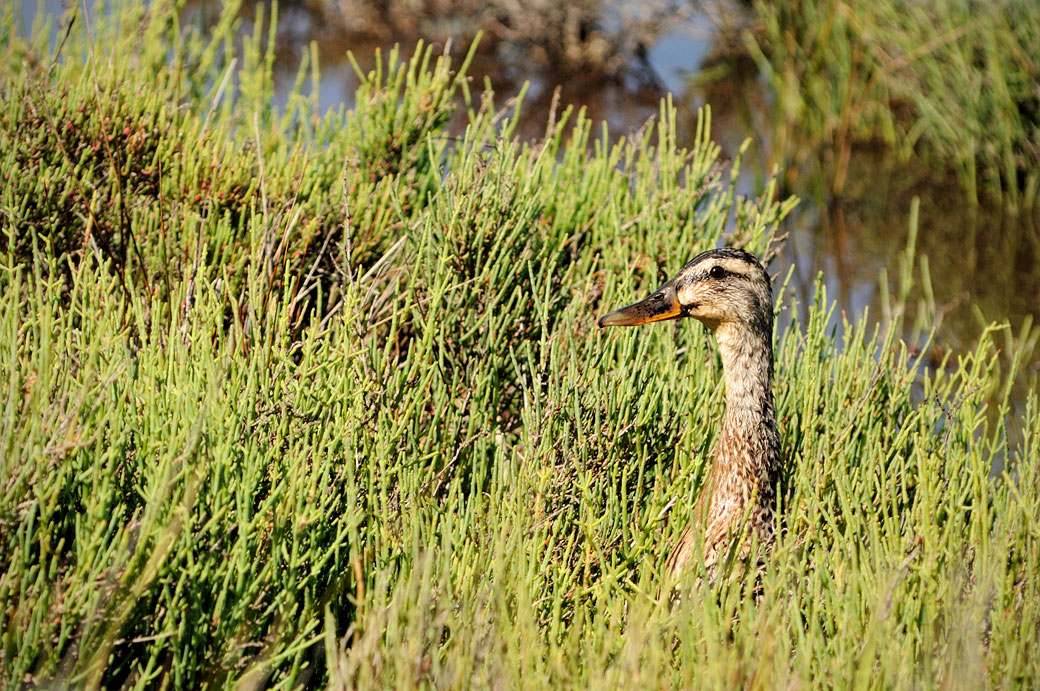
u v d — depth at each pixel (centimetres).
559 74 2423
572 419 785
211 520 590
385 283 947
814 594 651
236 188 974
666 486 801
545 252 938
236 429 646
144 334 735
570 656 576
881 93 2088
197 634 586
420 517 684
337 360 720
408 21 2542
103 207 964
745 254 770
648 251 1027
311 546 636
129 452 634
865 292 1555
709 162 1135
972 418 887
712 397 878
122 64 1175
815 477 785
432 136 1123
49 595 562
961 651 589
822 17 2006
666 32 2483
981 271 1642
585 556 712
